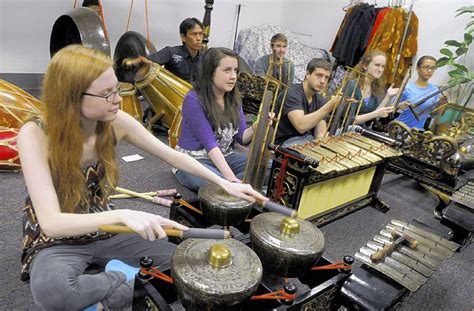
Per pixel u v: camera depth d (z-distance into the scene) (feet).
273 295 3.21
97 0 10.61
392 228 4.49
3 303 4.14
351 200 6.97
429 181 7.43
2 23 11.14
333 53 14.37
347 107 7.70
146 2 13.48
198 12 14.99
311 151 5.92
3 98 6.95
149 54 10.33
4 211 5.84
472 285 5.73
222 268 2.88
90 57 3.18
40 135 3.32
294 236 3.45
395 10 12.69
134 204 6.49
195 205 4.93
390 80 13.05
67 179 3.45
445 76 13.10
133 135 4.14
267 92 5.10
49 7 11.79
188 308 2.91
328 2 16.20
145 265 3.20
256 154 5.26
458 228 6.32
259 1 17.01
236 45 15.60
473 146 8.51
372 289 3.58
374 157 6.25
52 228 3.01
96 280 3.59
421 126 10.34
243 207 4.02
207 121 6.10
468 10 11.39
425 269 3.83
